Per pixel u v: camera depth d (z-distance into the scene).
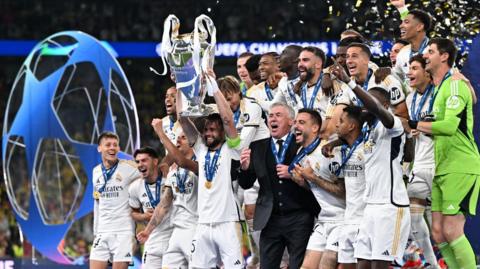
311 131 8.73
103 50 15.41
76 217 15.80
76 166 21.39
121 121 21.44
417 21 9.34
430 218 9.65
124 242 10.80
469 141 8.62
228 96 9.50
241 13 24.75
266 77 10.08
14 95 24.62
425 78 8.80
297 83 9.35
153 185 10.55
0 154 23.67
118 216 10.84
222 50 23.41
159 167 10.57
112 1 25.66
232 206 9.04
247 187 9.08
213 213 9.02
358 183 8.42
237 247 8.96
